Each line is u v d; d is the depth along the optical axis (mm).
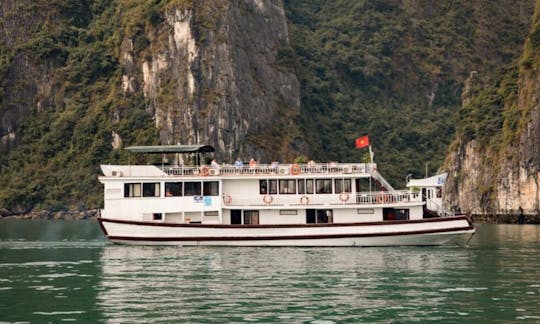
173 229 111750
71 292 77000
